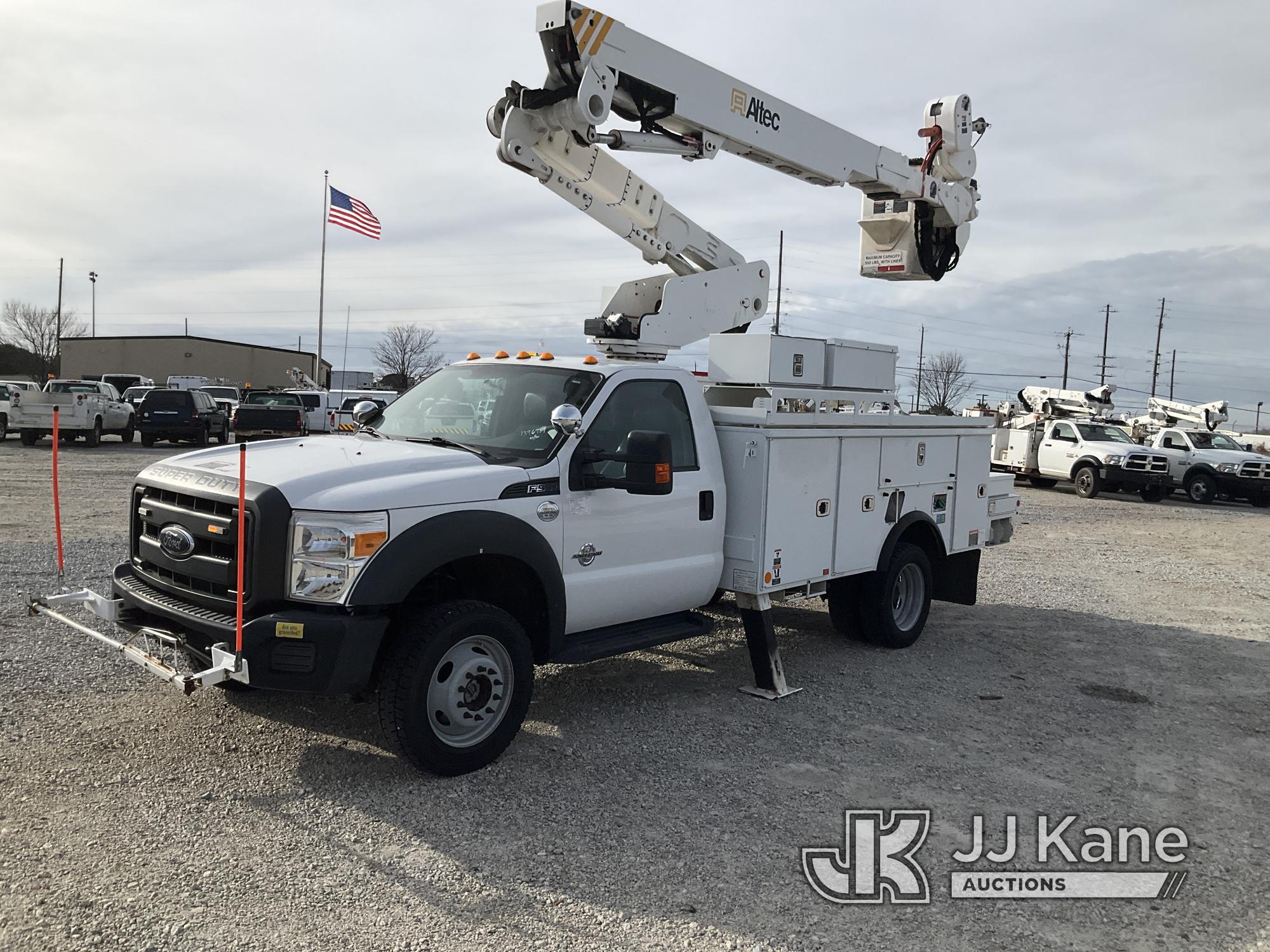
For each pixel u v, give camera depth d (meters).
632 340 7.05
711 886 3.72
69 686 5.63
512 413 5.45
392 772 4.65
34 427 23.61
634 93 6.56
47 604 4.89
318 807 4.23
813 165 7.75
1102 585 11.18
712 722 5.63
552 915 3.45
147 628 4.67
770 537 6.02
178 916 3.31
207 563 4.45
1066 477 24.48
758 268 7.95
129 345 62.06
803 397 6.54
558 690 6.15
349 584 4.23
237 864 3.70
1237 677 7.22
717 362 6.60
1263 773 5.21
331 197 32.31
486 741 4.72
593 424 5.33
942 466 7.82
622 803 4.43
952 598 8.56
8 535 10.62
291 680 4.17
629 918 3.45
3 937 3.13
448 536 4.46
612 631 5.59
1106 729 5.87
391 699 4.38
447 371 6.16
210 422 26.27
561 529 5.05
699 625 5.87
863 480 6.86
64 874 3.56
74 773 4.46
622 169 7.22
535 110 6.34
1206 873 4.02
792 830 4.24
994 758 5.27
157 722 5.15
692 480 5.82
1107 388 28.08
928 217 8.99
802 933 3.42
